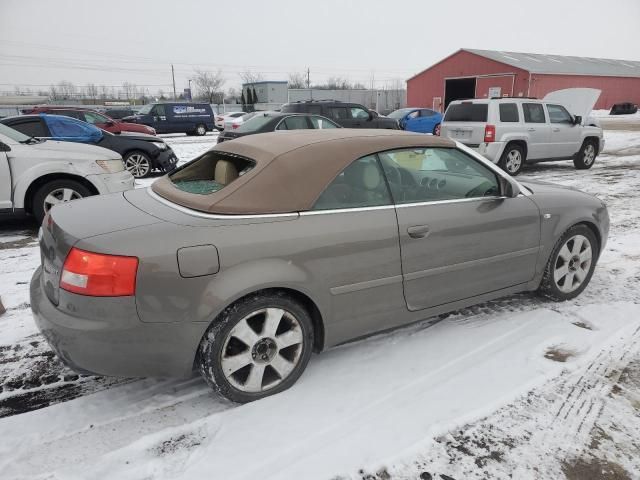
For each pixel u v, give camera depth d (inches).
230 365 98.7
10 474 84.1
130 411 101.4
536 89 1352.1
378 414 99.1
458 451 89.7
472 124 410.6
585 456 88.7
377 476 83.8
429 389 107.5
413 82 1674.5
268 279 96.2
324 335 108.8
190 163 130.6
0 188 226.8
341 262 105.5
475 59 1456.7
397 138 120.6
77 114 597.0
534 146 417.4
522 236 136.2
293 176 103.7
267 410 100.5
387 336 132.3
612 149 634.8
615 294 158.6
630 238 221.0
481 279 130.9
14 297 161.3
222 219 96.0
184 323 91.7
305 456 87.7
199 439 92.8
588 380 110.8
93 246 89.0
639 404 102.8
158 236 90.9
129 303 88.0
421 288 119.9
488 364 117.0
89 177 245.4
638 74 1696.6
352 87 3870.6
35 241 228.4
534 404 102.5
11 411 102.0
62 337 89.8
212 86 3294.8
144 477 83.5
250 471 84.4
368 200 111.8
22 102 2223.2
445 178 127.0
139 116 967.0
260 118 439.5
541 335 130.3
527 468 86.0
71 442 92.1
